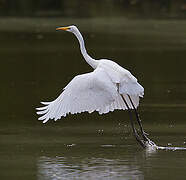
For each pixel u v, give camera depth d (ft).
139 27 115.55
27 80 66.85
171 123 46.70
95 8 149.28
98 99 36.94
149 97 57.16
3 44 97.91
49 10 152.25
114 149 39.17
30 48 92.94
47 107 36.22
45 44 97.60
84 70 72.74
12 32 113.50
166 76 68.23
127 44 93.97
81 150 38.93
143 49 88.28
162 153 38.14
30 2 159.53
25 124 47.01
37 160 36.50
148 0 151.12
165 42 95.45
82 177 32.86
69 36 108.37
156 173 33.50
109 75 37.86
